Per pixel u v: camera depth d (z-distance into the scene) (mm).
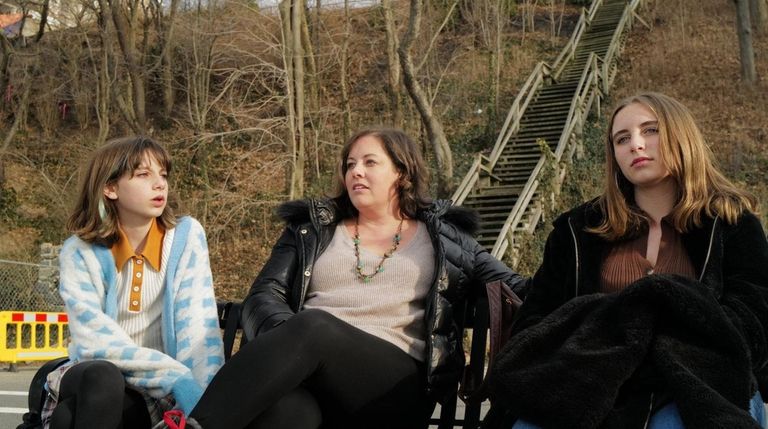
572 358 2707
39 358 12906
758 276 2910
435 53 29609
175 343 3453
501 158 19859
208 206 22453
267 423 2873
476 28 33219
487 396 3039
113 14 26125
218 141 25766
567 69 27531
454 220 3627
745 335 2748
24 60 29406
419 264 3469
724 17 32031
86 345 3277
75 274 3436
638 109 3203
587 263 3203
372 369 3061
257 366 2809
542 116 22828
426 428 3336
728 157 22250
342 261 3508
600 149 21828
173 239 3580
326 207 3646
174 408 3158
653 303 2752
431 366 3199
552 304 3242
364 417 3094
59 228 24484
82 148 27078
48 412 3141
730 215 3016
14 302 15172
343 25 30531
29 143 29703
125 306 3479
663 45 30234
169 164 3564
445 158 18750
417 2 17938
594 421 2621
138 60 30109
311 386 3049
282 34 20219
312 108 26031
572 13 36344
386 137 3637
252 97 26219
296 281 3510
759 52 28672
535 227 17297
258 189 23969
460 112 27875
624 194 3289
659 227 3217
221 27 24703
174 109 29781
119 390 2939
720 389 2623
